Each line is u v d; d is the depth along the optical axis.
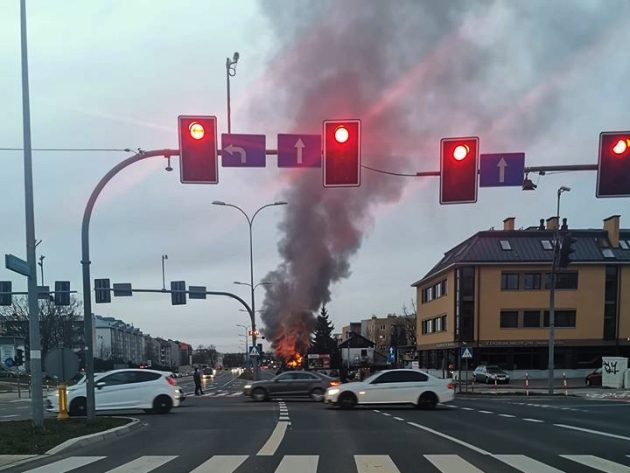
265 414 16.70
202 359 166.00
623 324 43.66
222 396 29.69
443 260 51.41
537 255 44.09
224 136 9.88
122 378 17.69
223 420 14.88
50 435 10.66
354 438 10.79
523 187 10.42
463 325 43.56
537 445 9.82
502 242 45.19
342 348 63.59
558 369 43.34
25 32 11.91
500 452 9.03
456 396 27.41
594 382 36.12
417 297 58.22
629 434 11.46
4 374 57.25
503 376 38.00
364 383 18.62
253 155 9.94
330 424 13.50
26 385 47.16
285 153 9.88
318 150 9.91
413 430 12.12
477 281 43.72
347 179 9.52
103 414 17.62
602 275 44.03
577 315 43.72
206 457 8.77
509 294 43.69
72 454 9.24
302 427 12.87
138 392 17.45
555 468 7.65
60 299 33.53
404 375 18.67
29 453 9.04
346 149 9.50
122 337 125.88
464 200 9.90
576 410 18.05
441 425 13.18
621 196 9.91
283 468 7.73
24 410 22.38
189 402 23.64
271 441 10.46
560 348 43.66
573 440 10.50
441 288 48.50
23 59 11.90
